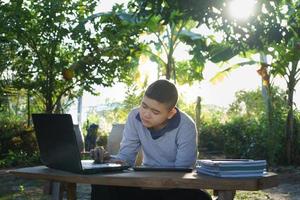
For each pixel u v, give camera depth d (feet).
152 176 8.63
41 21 39.37
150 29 40.65
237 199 24.09
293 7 32.58
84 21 39.50
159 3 22.53
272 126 41.14
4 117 47.32
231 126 47.80
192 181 8.35
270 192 26.40
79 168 8.96
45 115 9.30
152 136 10.82
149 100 10.01
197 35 41.63
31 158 40.14
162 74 47.67
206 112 65.05
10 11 38.32
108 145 22.72
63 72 39.58
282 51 39.01
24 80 41.39
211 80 45.29
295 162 41.42
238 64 42.16
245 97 64.85
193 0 21.30
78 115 56.03
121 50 40.73
